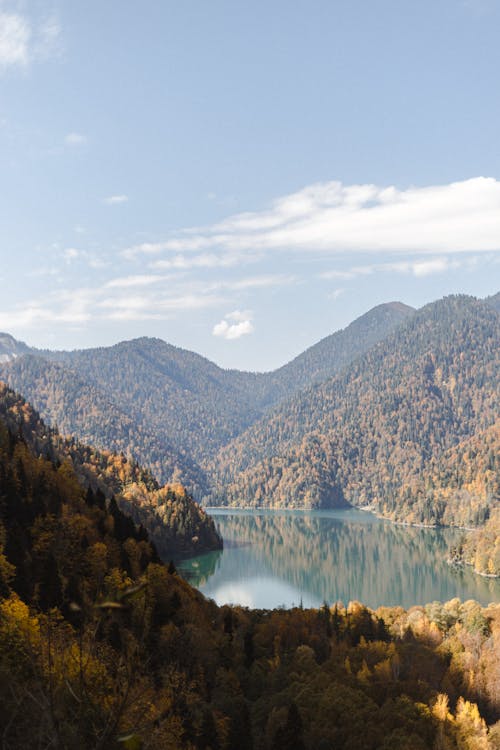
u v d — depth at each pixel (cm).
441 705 9119
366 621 15062
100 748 1160
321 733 8088
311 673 10556
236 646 12106
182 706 6631
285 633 13300
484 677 11775
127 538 15888
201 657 9900
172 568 15075
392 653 11869
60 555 12650
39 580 10500
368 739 7969
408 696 9794
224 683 9550
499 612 15812
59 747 1187
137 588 888
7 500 13975
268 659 11869
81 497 17838
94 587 11325
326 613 15300
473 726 9012
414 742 7800
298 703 8919
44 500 15738
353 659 11906
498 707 11144
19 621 4531
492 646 13375
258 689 10456
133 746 1067
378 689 10006
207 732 6581
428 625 14862
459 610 16538
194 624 11644
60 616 7288
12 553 11262
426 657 11994
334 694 9012
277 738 7212
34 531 13288
